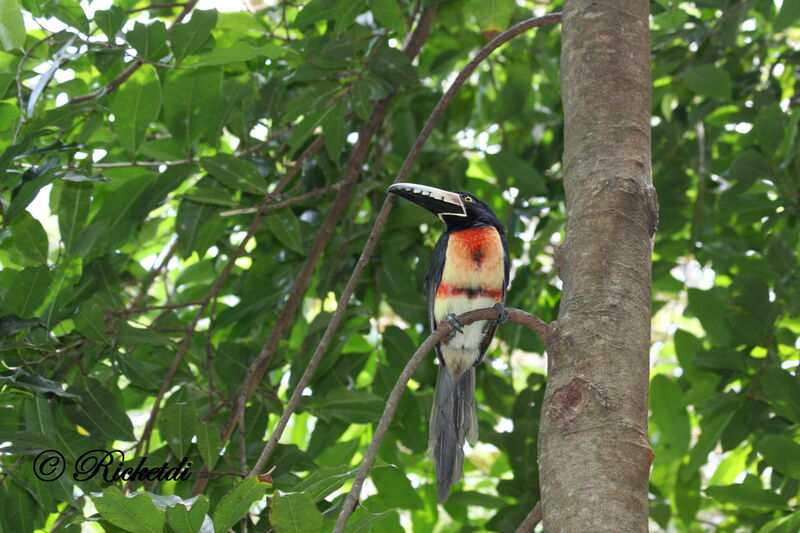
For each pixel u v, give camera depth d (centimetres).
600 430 452
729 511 1261
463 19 1262
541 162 1348
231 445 977
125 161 1100
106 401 881
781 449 902
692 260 1430
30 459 832
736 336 1092
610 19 620
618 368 476
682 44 1287
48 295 853
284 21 1059
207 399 1003
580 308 508
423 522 1166
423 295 1179
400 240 1177
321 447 1077
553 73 1378
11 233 876
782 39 1347
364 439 1170
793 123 1041
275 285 1131
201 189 969
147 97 929
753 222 1141
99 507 471
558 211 1390
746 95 1324
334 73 1037
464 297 945
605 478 433
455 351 930
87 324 870
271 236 1176
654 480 1307
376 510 1052
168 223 1309
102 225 943
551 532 430
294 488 570
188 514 480
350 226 1145
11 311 820
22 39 865
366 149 1084
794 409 972
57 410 883
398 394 561
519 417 1108
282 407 973
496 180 1312
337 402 952
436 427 902
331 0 1023
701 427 1112
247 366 1016
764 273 1161
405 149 1282
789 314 1091
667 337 1639
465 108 1391
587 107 591
